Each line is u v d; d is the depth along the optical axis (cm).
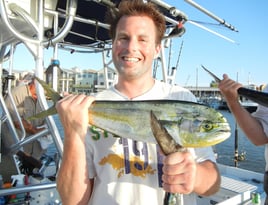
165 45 388
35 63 235
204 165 167
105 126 165
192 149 172
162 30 194
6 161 359
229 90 207
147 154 176
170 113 154
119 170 174
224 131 148
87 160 180
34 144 443
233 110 219
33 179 353
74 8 245
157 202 168
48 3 313
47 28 320
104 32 479
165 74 393
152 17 188
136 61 182
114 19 192
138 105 162
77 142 156
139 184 171
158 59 394
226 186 365
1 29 290
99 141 182
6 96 427
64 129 157
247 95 199
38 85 235
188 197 174
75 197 163
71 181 160
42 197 303
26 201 285
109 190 172
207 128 148
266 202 234
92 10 382
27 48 233
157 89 195
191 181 124
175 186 123
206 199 371
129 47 180
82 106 155
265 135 228
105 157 178
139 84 191
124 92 192
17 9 237
